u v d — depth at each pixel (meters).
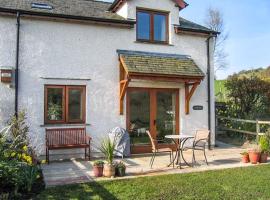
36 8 12.05
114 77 12.70
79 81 12.12
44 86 11.61
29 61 11.39
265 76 22.89
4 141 8.72
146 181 8.40
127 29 13.05
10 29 11.18
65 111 11.88
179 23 14.34
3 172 7.21
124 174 9.03
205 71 14.54
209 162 11.12
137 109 13.16
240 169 9.84
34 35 11.49
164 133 13.65
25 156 8.28
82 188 7.75
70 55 12.02
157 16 13.81
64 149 11.73
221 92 23.42
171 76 12.44
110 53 12.69
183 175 9.06
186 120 13.99
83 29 12.26
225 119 17.56
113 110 12.63
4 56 11.09
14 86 11.10
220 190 7.70
